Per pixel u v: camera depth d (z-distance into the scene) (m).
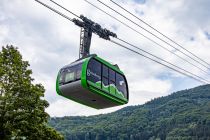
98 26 25.75
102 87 28.00
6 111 34.69
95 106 30.73
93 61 27.11
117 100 30.17
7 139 34.41
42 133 36.50
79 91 26.84
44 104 36.91
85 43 26.14
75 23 24.67
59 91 27.48
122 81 31.09
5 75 36.09
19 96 35.84
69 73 26.95
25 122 35.28
